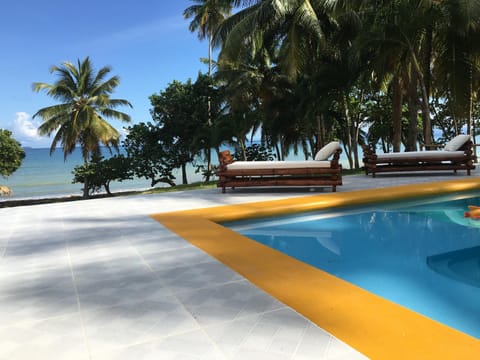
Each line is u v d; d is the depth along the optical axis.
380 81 12.95
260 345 1.61
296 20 12.84
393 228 4.29
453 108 11.78
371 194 5.74
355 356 1.50
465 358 1.46
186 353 1.58
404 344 1.57
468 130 11.77
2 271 2.79
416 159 8.16
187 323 1.84
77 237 3.85
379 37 11.62
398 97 14.40
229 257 2.92
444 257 3.22
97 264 2.88
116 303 2.12
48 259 3.08
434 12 10.73
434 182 6.80
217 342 1.65
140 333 1.76
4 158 24.94
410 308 2.27
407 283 2.67
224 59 13.27
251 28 12.64
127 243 3.50
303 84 17.73
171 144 24.44
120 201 6.57
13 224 4.76
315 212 5.30
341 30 14.45
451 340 1.59
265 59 19.34
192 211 5.08
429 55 12.55
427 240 3.76
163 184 36.75
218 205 5.52
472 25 10.18
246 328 1.76
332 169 6.22
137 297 2.20
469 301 2.36
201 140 21.31
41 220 4.96
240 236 3.62
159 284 2.39
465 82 11.36
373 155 8.43
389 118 22.59
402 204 5.66
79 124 23.53
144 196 7.15
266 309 1.96
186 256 2.99
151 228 4.14
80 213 5.42
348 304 1.99
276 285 2.29
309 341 1.63
